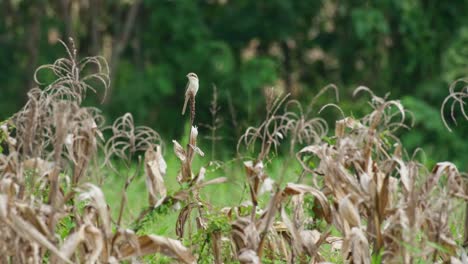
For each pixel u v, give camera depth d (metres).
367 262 7.02
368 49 26.52
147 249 6.89
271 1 26.89
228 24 27.25
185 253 6.90
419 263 7.61
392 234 7.10
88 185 6.54
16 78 27.16
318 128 7.77
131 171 14.02
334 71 28.22
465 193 7.61
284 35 27.16
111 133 24.48
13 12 27.50
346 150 7.31
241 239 7.20
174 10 26.53
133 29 28.06
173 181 10.75
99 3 27.81
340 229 7.26
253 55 28.22
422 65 26.34
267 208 7.05
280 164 13.20
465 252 7.52
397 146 7.29
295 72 28.39
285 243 7.70
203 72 26.19
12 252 6.54
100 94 25.53
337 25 27.77
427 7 26.39
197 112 26.30
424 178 7.23
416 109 23.62
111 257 6.65
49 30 27.45
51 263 6.62
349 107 25.72
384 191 7.06
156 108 26.73
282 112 26.56
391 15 26.30
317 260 7.59
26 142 6.63
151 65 27.47
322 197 7.16
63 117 6.49
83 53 28.06
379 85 27.06
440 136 23.73
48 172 6.79
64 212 6.62
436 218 7.27
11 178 6.67
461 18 26.34
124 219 9.98
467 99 23.64
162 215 7.35
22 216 6.52
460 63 24.83
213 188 11.30
